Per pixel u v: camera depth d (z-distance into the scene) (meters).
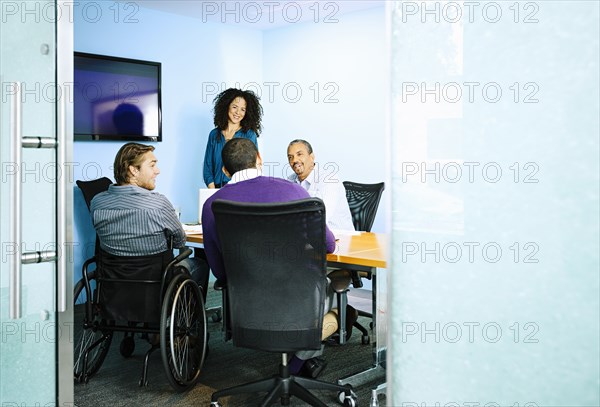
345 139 5.17
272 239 2.14
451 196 1.12
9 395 1.66
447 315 1.14
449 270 1.13
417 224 1.15
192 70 5.20
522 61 1.06
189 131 5.20
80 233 4.52
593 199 1.02
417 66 1.14
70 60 1.53
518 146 1.07
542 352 1.06
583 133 1.02
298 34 5.45
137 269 2.70
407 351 1.18
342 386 2.50
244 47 5.61
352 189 3.82
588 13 1.01
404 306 1.17
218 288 2.58
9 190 1.59
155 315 2.71
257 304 2.25
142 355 3.26
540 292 1.06
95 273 2.79
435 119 1.13
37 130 1.54
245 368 3.03
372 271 2.72
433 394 1.16
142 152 2.82
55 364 1.58
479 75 1.09
